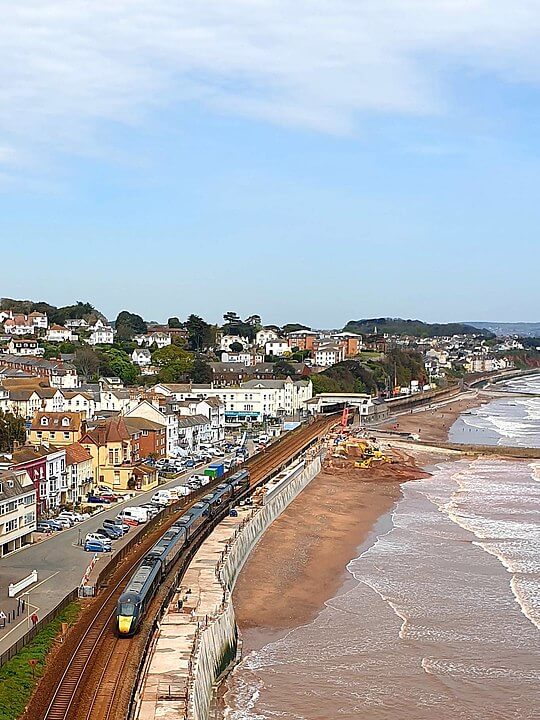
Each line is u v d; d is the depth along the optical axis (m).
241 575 89.38
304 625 74.88
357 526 114.31
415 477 158.62
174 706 48.09
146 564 69.56
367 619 76.38
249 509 108.62
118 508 111.06
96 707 47.69
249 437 198.75
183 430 166.25
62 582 74.88
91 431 130.62
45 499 105.31
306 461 155.12
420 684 62.56
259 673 64.19
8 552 85.81
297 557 97.44
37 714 46.88
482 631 73.38
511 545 103.00
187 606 66.94
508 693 61.28
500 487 147.62
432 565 94.00
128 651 56.69
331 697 60.16
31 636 58.62
